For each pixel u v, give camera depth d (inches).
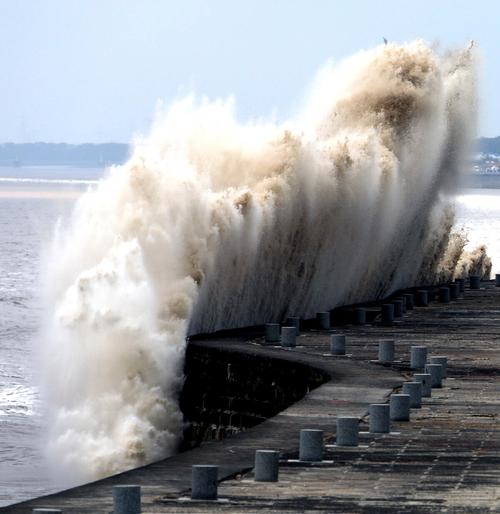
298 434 1702.8
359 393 2036.2
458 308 3609.7
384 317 3208.7
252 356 2364.7
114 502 1214.9
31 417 2738.7
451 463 1533.0
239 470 1472.7
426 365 2187.5
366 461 1541.6
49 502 1305.4
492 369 2354.8
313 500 1339.8
